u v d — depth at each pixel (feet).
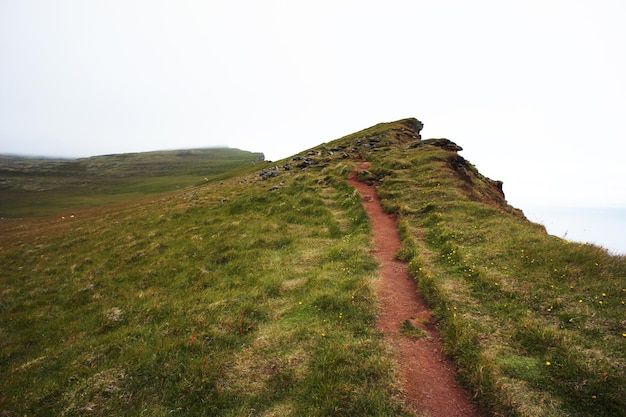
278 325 47.44
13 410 37.09
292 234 85.92
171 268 76.13
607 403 28.73
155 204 165.48
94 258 91.30
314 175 136.26
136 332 50.21
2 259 102.99
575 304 41.50
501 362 34.60
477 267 53.98
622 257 49.70
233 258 76.28
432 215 81.25
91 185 471.62
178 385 37.45
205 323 48.96
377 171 125.18
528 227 67.56
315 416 31.14
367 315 46.73
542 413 28.73
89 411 35.32
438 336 41.47
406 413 31.01
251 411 33.55
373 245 72.95
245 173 240.53
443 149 143.33
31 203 331.16
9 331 59.93
